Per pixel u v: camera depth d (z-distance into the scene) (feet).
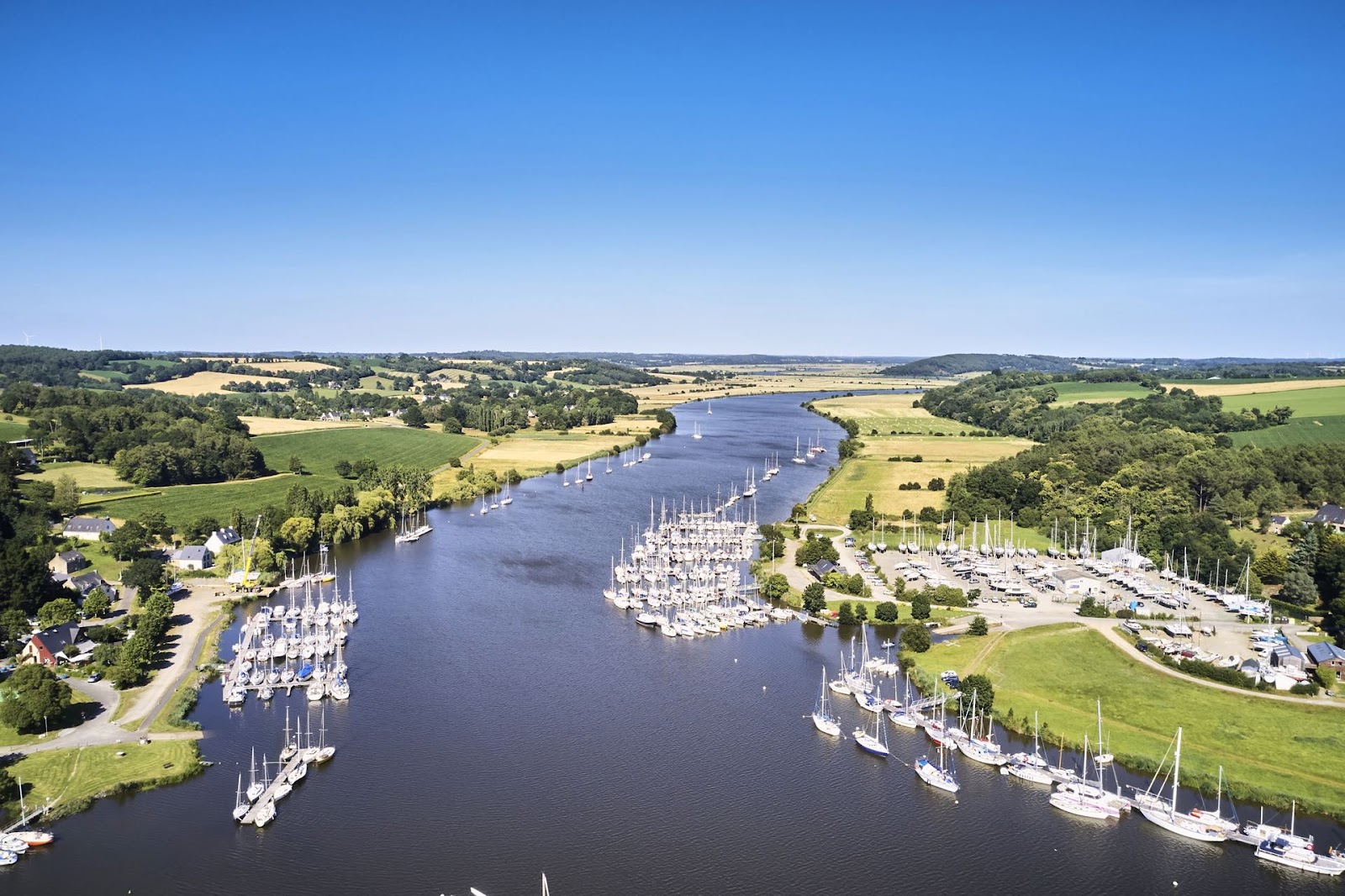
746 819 474.08
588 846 447.42
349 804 482.28
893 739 565.94
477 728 572.92
